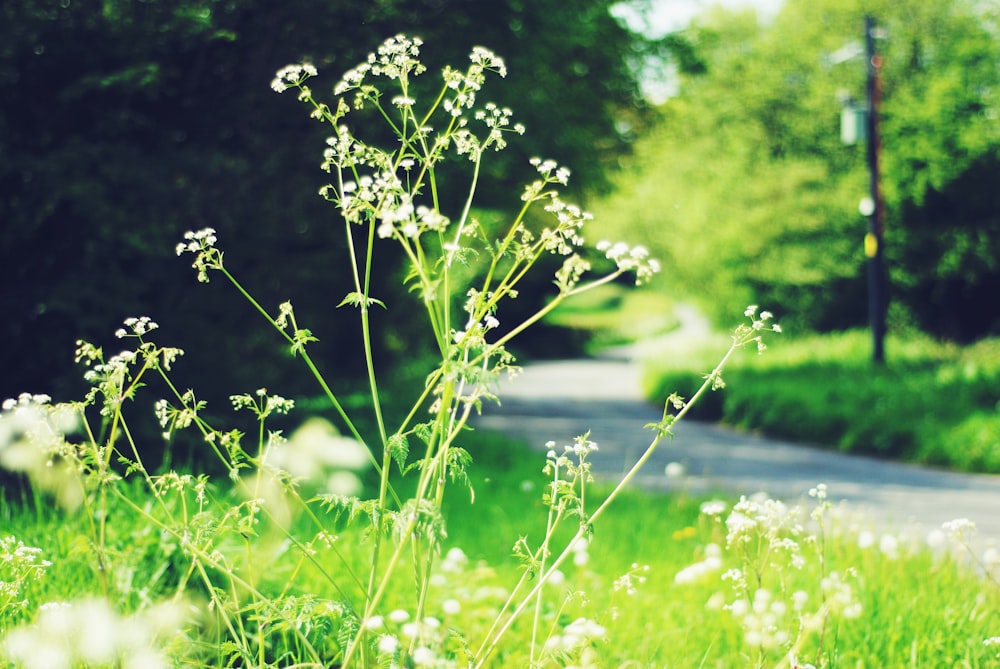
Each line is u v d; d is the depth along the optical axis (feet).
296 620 8.70
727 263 120.88
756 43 117.80
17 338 30.53
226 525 9.07
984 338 109.29
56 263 31.40
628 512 26.71
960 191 102.94
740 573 11.51
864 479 41.34
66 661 8.81
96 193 28.60
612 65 57.26
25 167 28.40
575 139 50.21
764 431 63.57
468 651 9.28
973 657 13.23
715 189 116.98
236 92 32.94
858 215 107.24
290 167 33.68
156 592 13.05
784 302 125.39
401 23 34.99
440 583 15.16
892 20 111.14
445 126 34.76
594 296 297.33
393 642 8.17
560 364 160.04
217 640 11.82
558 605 15.74
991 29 107.45
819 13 114.21
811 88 115.24
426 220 8.02
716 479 38.50
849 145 110.52
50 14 28.91
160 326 31.55
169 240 30.58
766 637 10.95
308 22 32.63
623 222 130.21
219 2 31.45
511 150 42.86
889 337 98.22
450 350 8.39
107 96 30.71
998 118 102.68
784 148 117.08
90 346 8.86
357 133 32.96
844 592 13.39
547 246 8.53
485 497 28.35
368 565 15.93
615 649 13.04
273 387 37.35
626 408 81.51
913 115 104.32
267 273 35.09
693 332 217.56
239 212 32.27
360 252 37.09
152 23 29.66
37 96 30.37
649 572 18.44
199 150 31.53
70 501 13.14
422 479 8.32
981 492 37.78
